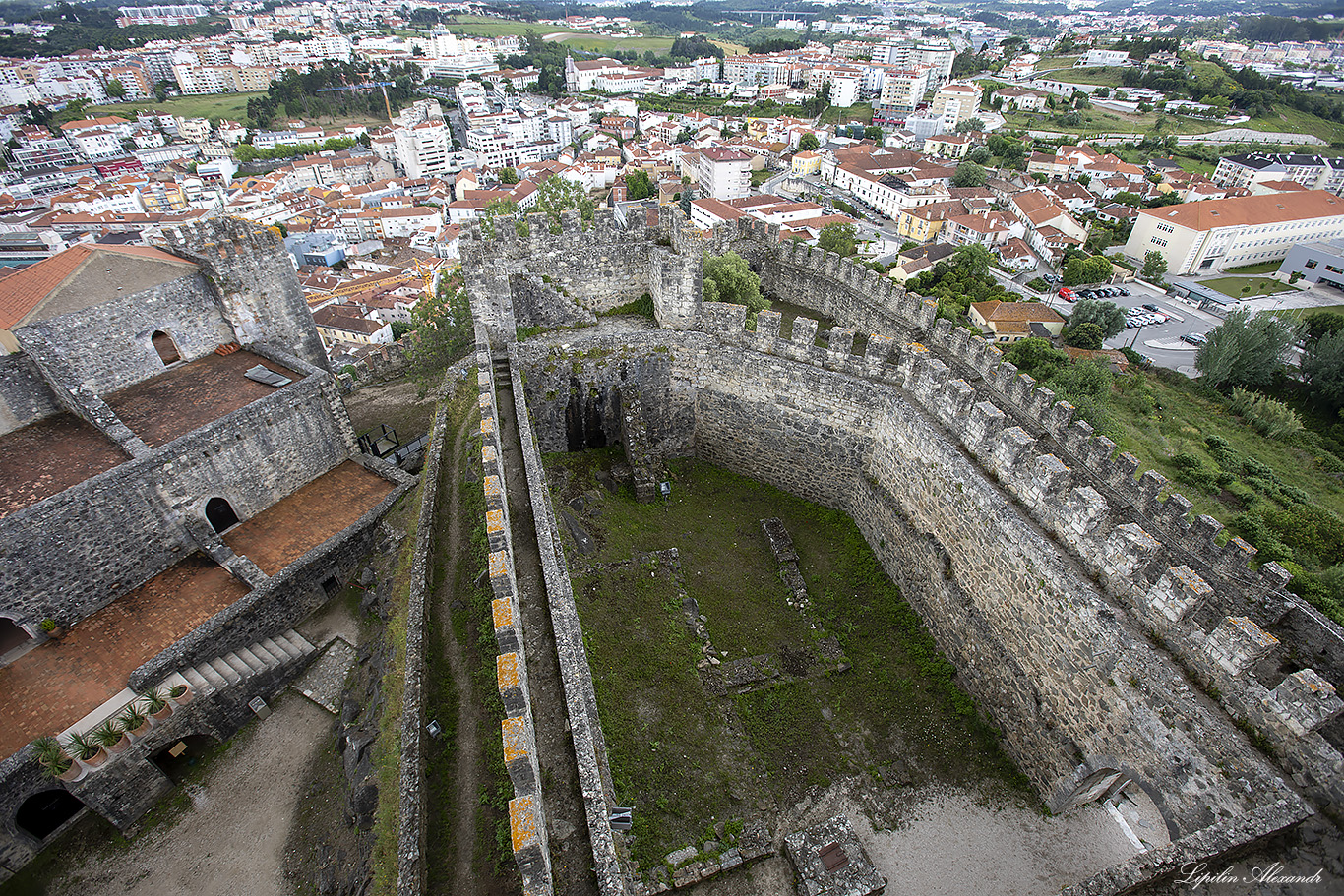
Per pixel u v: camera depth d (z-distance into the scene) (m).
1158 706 14.55
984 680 20.42
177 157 198.75
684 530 26.45
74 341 23.42
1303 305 96.38
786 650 22.17
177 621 21.70
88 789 17.91
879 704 20.94
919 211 126.69
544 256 28.27
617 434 29.61
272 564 23.88
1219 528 18.66
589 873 13.00
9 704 19.06
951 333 29.00
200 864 18.11
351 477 28.31
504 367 27.47
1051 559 17.33
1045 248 120.75
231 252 26.69
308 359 30.84
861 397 25.08
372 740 18.05
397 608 21.28
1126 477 20.89
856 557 26.12
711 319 27.91
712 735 19.08
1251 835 11.88
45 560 20.08
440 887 13.70
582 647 17.38
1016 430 19.27
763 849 16.70
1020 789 18.86
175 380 26.31
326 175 184.25
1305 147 173.38
